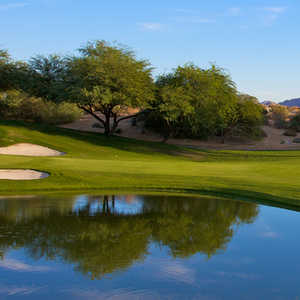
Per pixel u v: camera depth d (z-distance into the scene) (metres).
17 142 38.09
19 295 5.47
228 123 66.88
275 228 9.96
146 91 45.47
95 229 9.40
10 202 13.05
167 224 10.17
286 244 8.42
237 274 6.50
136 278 6.16
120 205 12.90
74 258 7.07
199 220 10.77
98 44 45.41
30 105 68.56
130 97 43.19
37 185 16.42
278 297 5.59
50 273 6.30
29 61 52.06
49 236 8.59
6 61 54.38
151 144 49.28
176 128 61.34
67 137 44.44
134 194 15.38
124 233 9.06
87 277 6.17
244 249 8.01
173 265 6.86
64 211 11.62
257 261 7.23
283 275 6.51
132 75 44.03
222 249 7.95
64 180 17.53
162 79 52.50
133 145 46.56
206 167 25.20
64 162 24.16
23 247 7.71
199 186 16.80
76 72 43.75
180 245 8.13
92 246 7.88
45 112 70.44
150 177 18.94
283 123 83.81
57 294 5.50
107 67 43.06
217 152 50.44
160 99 48.06
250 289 5.86
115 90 43.69
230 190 15.77
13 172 19.02
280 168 24.80
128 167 23.12
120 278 6.14
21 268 6.53
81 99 42.56
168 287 5.86
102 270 6.49
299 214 11.82
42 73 51.97
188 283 6.04
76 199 13.95
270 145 64.19
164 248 7.89
